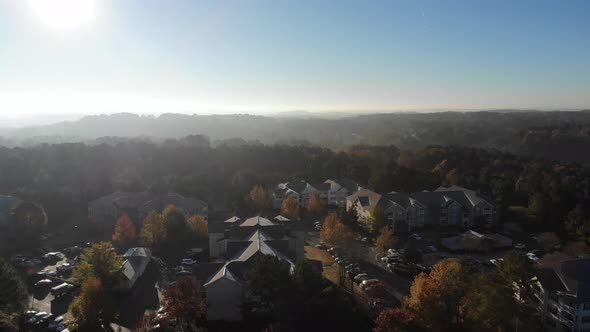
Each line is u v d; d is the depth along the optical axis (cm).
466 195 11269
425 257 8644
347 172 15075
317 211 11831
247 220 8869
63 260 8806
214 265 6850
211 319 6031
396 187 13238
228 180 14800
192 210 11338
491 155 17062
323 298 5809
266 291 5606
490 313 5319
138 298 6831
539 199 10950
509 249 9275
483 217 10756
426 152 16925
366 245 9425
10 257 8869
